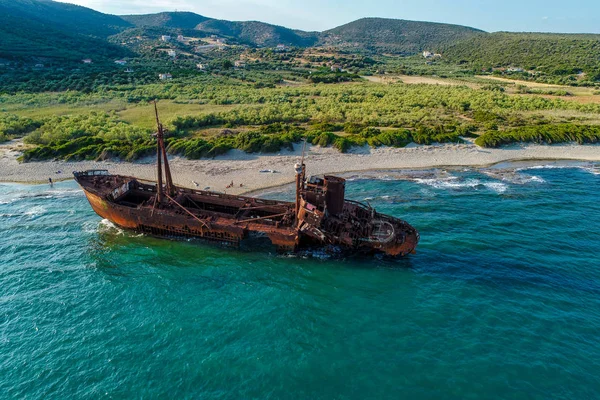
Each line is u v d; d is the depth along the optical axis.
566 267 33.12
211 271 33.41
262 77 159.25
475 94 117.31
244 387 22.16
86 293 30.52
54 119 81.31
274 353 24.53
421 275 32.38
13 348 24.98
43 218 43.06
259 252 36.19
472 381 22.36
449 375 22.78
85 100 104.25
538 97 116.69
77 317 27.86
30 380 22.72
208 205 41.19
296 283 31.64
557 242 37.06
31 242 38.00
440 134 72.44
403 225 34.41
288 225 36.19
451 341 25.30
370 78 169.75
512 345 24.88
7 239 38.50
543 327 26.34
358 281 31.78
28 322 27.30
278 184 53.16
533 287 30.52
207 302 29.50
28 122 78.94
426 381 22.42
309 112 93.62
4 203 46.91
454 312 27.92
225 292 30.66
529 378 22.50
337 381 22.48
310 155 64.75
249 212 39.72
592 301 28.89
